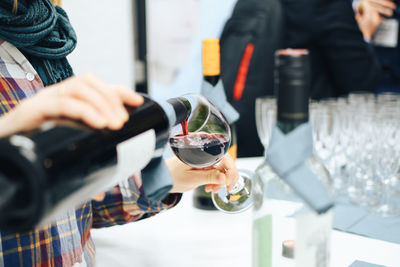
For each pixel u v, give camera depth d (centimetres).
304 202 46
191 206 109
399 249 81
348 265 74
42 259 71
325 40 209
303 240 47
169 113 51
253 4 203
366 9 246
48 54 82
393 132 107
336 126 123
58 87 40
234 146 106
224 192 74
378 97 163
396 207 104
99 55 282
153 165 51
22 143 30
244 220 100
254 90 200
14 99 72
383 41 253
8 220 31
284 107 44
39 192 30
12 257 68
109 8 280
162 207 80
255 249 50
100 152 37
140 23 290
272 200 48
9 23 74
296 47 214
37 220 31
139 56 295
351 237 88
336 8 205
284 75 43
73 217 77
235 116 96
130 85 298
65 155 33
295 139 44
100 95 39
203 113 67
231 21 205
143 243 88
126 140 41
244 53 198
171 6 297
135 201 83
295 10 208
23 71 77
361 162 122
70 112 36
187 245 86
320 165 49
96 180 37
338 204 108
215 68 93
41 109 37
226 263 78
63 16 95
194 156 66
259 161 141
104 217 87
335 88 224
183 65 308
